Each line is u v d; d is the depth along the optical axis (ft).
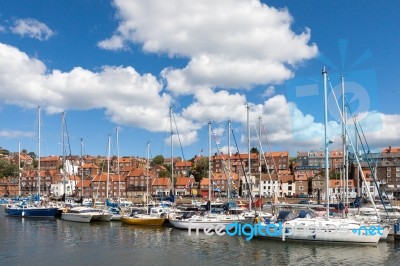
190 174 528.63
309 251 120.26
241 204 215.72
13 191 581.12
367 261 107.86
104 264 107.55
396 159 425.69
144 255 118.52
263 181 419.33
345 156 170.09
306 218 136.56
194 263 108.06
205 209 201.36
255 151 526.16
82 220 203.82
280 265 105.09
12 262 109.70
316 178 426.10
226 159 525.75
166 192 445.78
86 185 482.28
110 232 166.50
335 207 188.03
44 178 560.61
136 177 472.44
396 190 409.08
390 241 131.95
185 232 162.20
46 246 134.10
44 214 230.48
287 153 513.45
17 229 179.42
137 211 205.87
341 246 125.90
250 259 111.86
